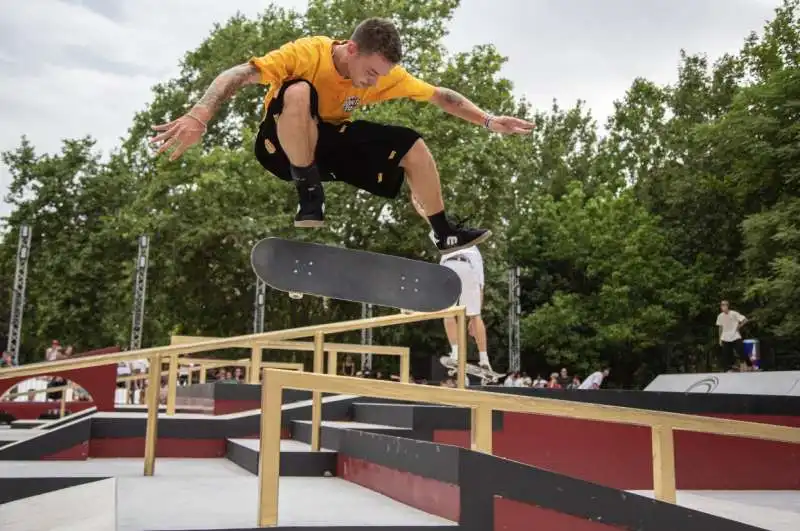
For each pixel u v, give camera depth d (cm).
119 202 3053
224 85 289
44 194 2986
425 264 405
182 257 2455
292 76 309
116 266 2867
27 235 2317
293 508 337
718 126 2489
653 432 386
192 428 627
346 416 669
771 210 2356
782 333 2231
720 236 2978
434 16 2755
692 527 344
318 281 376
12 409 1200
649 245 2964
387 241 2456
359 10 2680
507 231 3359
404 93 356
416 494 345
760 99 2411
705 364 3178
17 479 426
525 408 347
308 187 311
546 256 3347
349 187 2461
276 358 3009
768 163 2436
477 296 836
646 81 3884
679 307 2959
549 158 3994
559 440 618
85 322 2923
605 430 630
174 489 405
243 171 2495
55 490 430
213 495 379
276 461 288
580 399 635
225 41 2808
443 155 2356
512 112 2622
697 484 653
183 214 2473
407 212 2433
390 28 305
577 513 325
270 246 366
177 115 2839
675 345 3097
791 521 436
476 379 1133
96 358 483
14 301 2264
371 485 409
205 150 2805
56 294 2852
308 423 588
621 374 3341
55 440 577
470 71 2556
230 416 665
